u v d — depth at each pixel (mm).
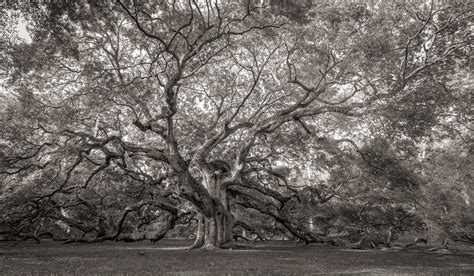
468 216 27906
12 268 13336
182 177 24078
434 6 20047
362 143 30469
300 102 24266
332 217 34938
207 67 27656
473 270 13555
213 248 25203
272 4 18234
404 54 21047
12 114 25500
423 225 33750
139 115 27250
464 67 19953
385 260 18000
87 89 22609
